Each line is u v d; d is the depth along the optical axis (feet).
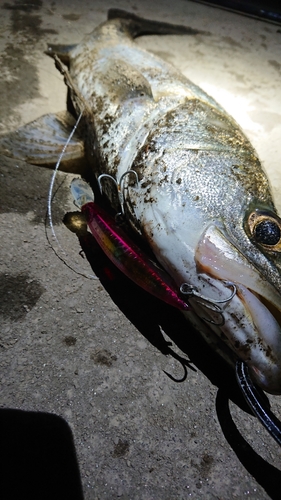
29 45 1.33
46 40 1.39
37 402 0.58
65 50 1.25
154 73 1.03
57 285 0.72
